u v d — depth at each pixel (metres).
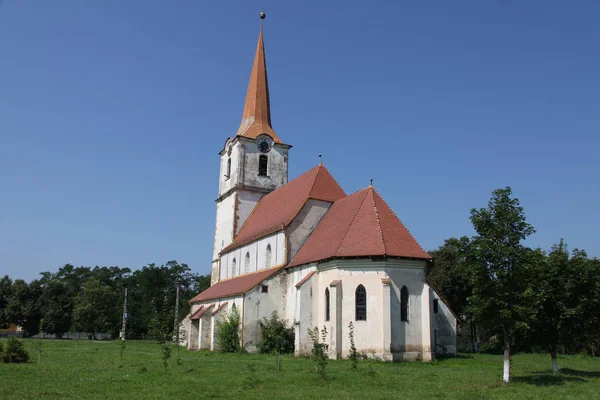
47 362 35.25
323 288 41.16
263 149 64.56
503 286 25.38
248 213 62.62
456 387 23.42
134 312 114.69
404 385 23.98
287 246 47.81
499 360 42.12
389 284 37.88
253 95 67.12
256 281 46.94
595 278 29.44
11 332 112.94
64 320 104.06
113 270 136.75
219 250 65.75
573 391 22.38
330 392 21.55
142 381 24.39
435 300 45.00
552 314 30.09
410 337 38.28
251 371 27.31
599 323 29.52
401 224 42.50
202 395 20.44
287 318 46.22
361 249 39.44
